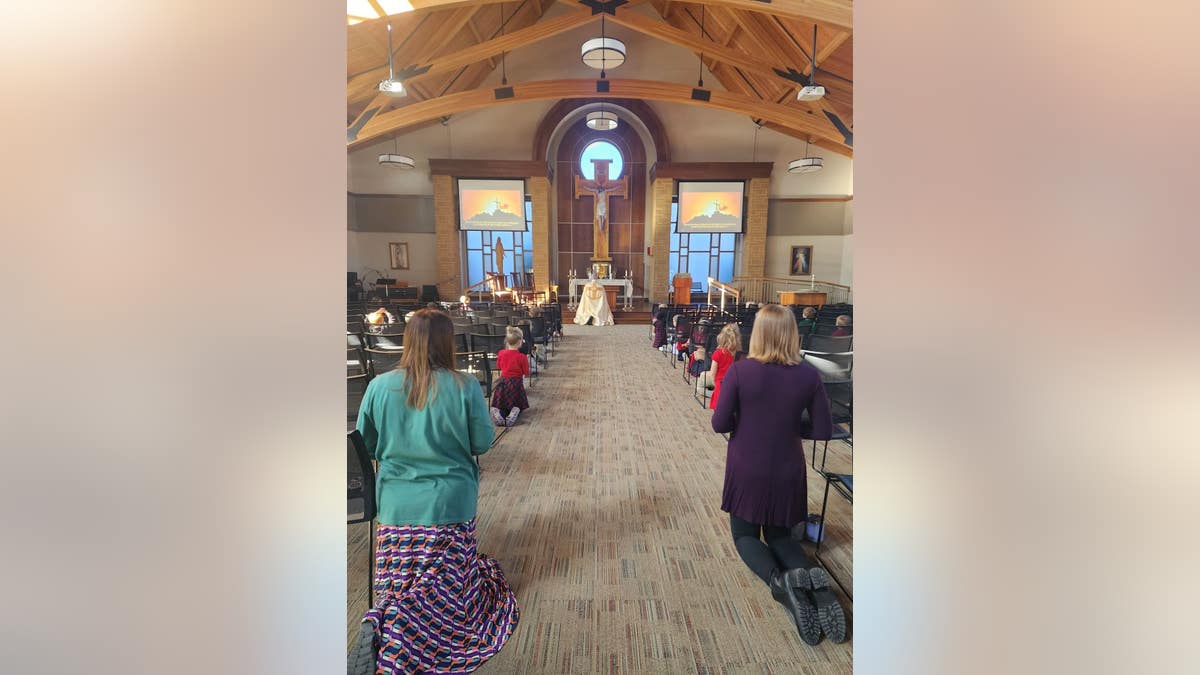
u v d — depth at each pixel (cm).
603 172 1435
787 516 173
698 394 484
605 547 220
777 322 173
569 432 380
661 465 314
